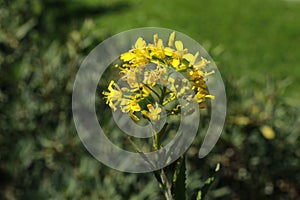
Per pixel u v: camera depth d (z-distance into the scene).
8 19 4.97
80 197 3.91
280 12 13.48
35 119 4.40
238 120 4.59
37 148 4.27
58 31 5.70
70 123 4.31
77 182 3.95
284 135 4.64
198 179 4.36
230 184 4.62
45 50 4.82
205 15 13.24
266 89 4.90
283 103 4.77
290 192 4.65
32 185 4.11
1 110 4.50
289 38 12.31
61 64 4.48
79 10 12.71
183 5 13.61
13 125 4.44
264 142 4.62
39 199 3.97
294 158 4.65
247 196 4.63
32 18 5.30
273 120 4.64
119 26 12.59
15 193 4.22
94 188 3.91
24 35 4.84
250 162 4.61
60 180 4.01
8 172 4.30
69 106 4.36
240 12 13.41
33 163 4.26
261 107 4.67
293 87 10.21
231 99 4.65
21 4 5.31
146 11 13.37
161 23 12.88
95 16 12.84
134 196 3.87
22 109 4.46
